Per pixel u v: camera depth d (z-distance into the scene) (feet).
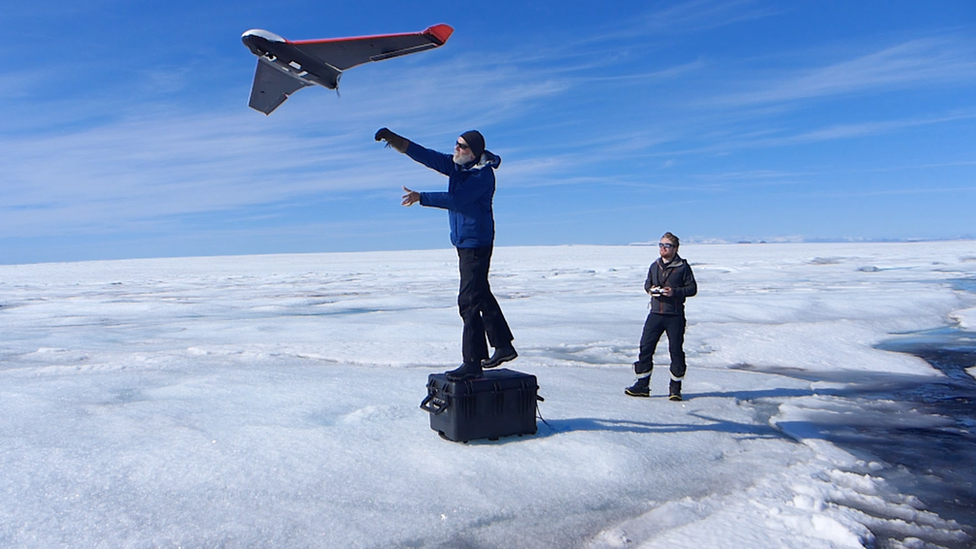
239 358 24.36
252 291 74.64
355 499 9.91
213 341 30.30
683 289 17.38
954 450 13.53
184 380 19.35
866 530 9.02
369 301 55.77
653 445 13.06
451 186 12.08
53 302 58.44
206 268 170.71
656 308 17.70
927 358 26.45
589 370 22.65
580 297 56.80
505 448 12.48
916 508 10.22
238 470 11.02
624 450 12.49
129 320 42.80
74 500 9.71
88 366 21.63
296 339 30.50
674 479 11.23
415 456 11.91
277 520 9.09
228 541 8.44
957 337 31.83
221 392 17.39
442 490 10.33
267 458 11.62
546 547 8.52
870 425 15.70
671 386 17.92
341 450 12.13
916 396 19.15
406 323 36.42
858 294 52.75
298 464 11.35
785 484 11.07
